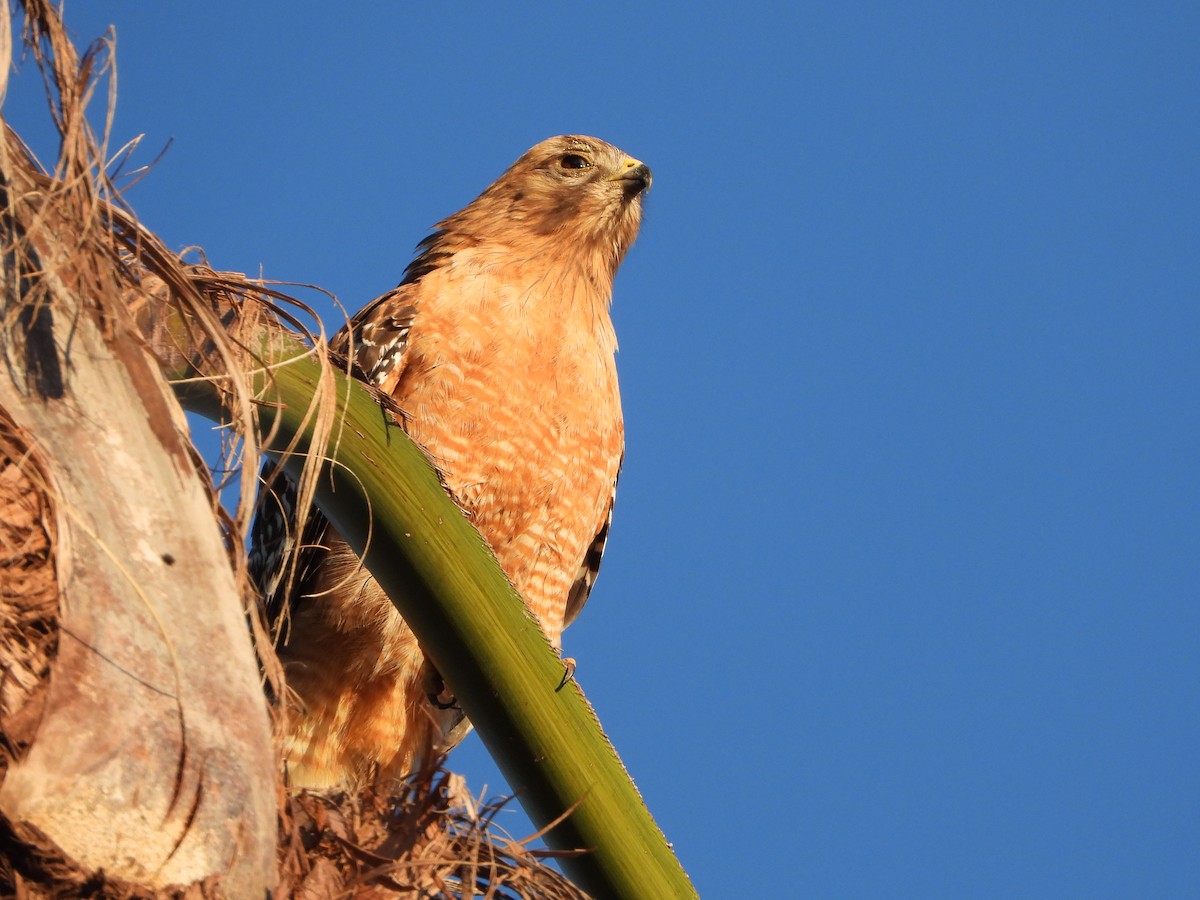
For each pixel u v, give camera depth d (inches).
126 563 200.5
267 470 440.8
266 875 193.9
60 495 200.5
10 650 189.6
